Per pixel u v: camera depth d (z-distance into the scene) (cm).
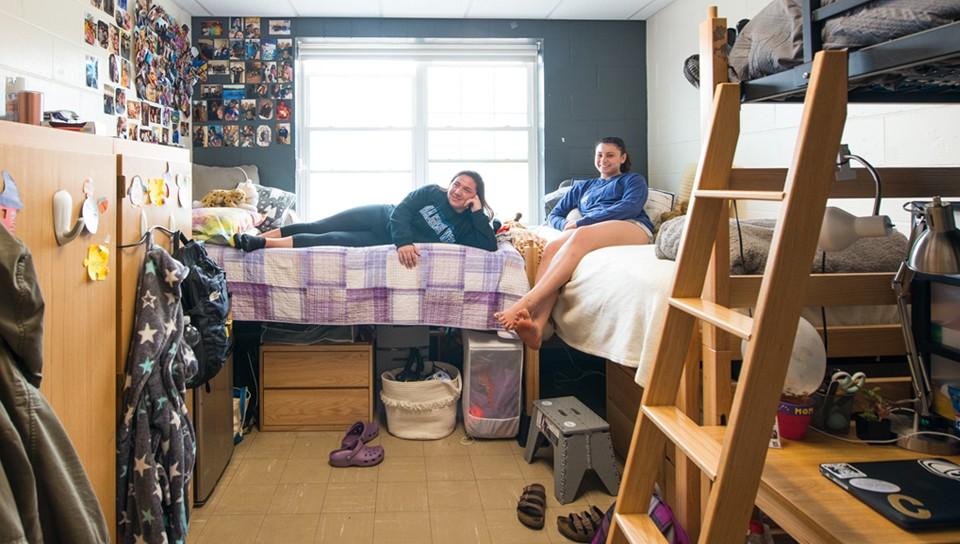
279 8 428
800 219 113
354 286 289
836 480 130
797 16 135
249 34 443
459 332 371
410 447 279
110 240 153
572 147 466
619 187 345
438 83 480
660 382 150
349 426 301
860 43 120
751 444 113
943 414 155
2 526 85
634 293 218
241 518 216
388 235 329
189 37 436
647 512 151
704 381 164
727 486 113
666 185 441
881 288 172
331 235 316
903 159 244
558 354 410
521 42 467
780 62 140
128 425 160
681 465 171
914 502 118
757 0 332
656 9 441
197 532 206
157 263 171
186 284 191
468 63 476
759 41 146
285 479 247
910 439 147
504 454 272
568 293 270
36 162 122
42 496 99
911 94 163
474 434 287
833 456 144
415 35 452
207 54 442
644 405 150
